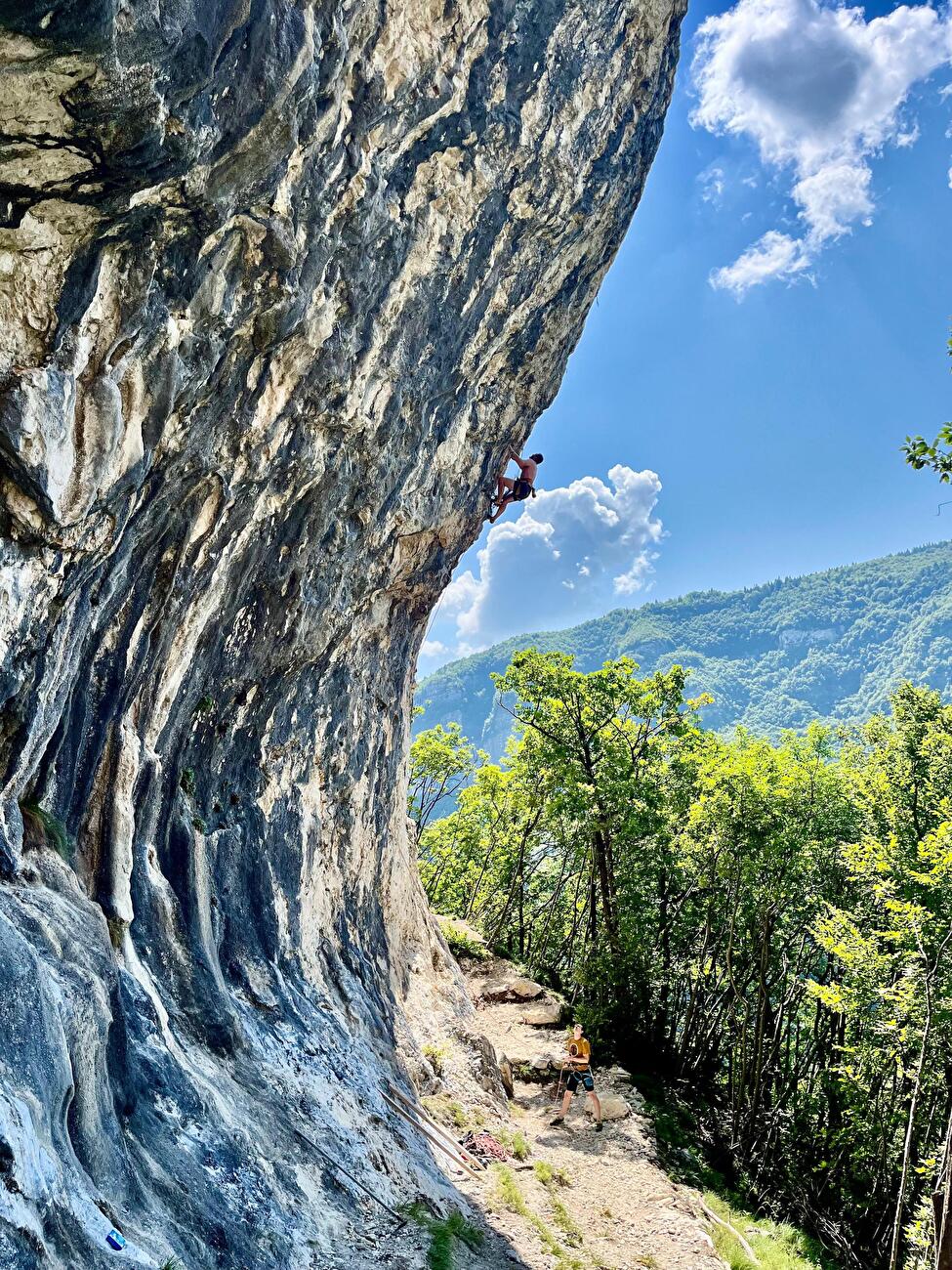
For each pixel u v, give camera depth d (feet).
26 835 17.56
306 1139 25.63
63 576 17.10
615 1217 41.06
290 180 19.93
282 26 16.57
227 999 25.53
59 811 19.21
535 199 36.94
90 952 17.34
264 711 32.35
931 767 65.36
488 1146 41.63
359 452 31.94
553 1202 39.45
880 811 66.90
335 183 22.67
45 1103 13.76
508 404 47.73
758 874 67.05
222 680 28.14
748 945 76.18
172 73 14.05
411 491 39.37
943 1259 31.73
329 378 26.86
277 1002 30.40
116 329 16.63
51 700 17.65
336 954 39.50
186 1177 18.58
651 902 82.64
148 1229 15.89
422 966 55.52
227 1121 21.62
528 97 32.73
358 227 24.97
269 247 20.15
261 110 16.90
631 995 75.05
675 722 83.35
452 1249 26.78
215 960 26.14
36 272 14.74
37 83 12.65
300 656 33.35
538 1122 52.06
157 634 22.63
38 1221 12.22
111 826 20.67
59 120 13.30
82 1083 15.72
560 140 36.27
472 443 45.03
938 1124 57.52
